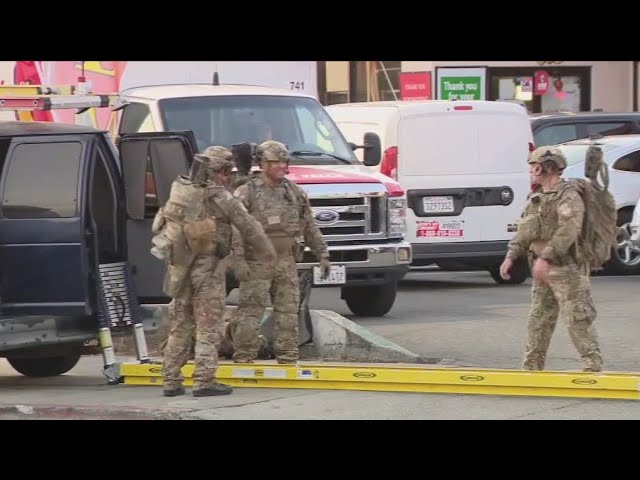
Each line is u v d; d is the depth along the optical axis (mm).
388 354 44969
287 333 41469
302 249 41781
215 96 55375
